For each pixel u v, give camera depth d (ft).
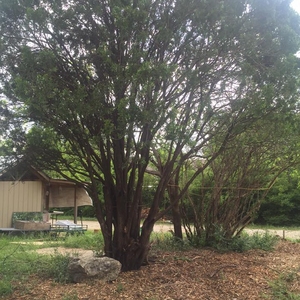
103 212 25.39
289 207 77.56
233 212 32.81
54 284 19.74
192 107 21.26
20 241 41.34
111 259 20.79
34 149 21.22
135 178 24.79
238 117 20.74
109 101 19.34
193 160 31.40
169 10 20.03
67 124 19.58
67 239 39.93
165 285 19.84
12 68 20.15
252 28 20.38
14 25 19.98
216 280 21.11
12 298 17.84
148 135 19.74
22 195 54.19
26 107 19.43
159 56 20.43
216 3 19.39
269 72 19.71
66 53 20.61
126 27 18.20
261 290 19.85
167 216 39.40
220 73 21.15
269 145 27.09
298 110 20.77
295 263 26.02
